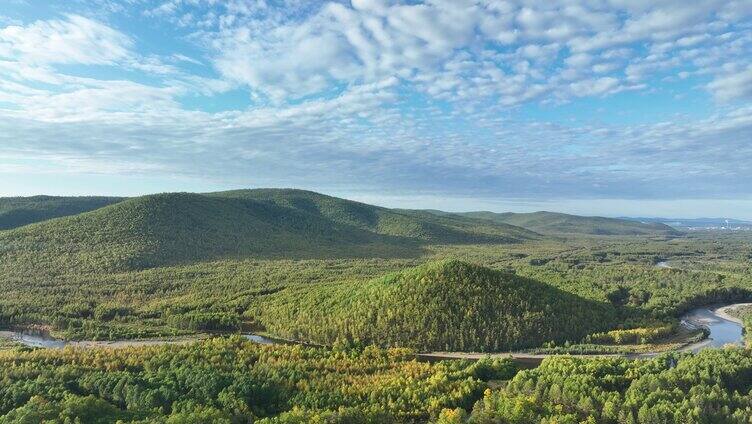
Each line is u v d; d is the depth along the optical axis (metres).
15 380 139.62
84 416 117.62
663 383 140.25
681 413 119.88
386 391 141.00
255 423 117.38
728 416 122.44
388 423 125.06
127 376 141.62
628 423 121.44
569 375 148.62
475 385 147.88
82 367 151.62
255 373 151.25
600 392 135.88
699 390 135.25
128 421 118.19
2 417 114.94
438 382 147.00
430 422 125.56
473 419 123.06
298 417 120.19
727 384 147.50
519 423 121.50
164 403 132.38
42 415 115.38
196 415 118.94
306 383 145.75
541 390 139.62
